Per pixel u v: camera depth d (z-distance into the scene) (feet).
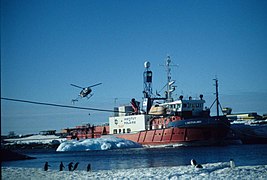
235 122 474.49
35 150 452.35
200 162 185.06
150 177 122.11
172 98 333.62
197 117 300.81
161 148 297.53
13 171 159.53
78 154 296.10
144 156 235.40
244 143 376.07
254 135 387.55
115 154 267.59
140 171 139.95
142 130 323.78
